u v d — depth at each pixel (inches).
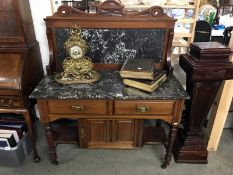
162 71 55.7
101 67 62.5
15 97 53.9
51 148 59.7
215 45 53.0
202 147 62.5
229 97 60.1
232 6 87.4
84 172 60.8
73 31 53.6
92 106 50.9
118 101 50.0
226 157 66.2
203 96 55.2
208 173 60.7
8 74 52.7
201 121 59.7
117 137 64.7
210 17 79.4
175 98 48.5
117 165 63.2
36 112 78.1
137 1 63.9
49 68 58.5
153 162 64.4
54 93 49.4
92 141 65.7
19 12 52.1
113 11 55.6
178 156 63.3
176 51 72.8
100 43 59.5
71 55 53.9
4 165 62.4
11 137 58.8
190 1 66.2
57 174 60.0
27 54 55.8
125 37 58.7
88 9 61.9
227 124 78.7
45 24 60.7
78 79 54.1
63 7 54.7
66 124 79.1
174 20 55.4
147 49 60.2
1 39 54.6
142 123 61.8
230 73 50.6
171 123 53.3
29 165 62.9
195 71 50.1
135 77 51.1
